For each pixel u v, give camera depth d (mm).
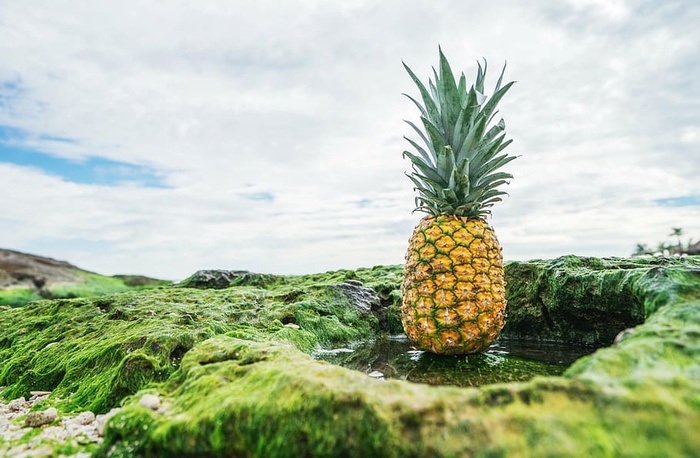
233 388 3326
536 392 2520
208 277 11906
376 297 8836
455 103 5688
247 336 5555
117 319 7262
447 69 5551
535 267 6859
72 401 4812
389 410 2590
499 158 5527
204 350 4355
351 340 7258
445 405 2557
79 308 8445
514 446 2246
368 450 2523
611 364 2754
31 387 5691
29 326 8086
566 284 5996
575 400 2424
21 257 25359
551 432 2260
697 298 3625
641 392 2355
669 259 6215
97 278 24656
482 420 2416
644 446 2119
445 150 5301
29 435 3801
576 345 6191
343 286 8758
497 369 4750
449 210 5535
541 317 6711
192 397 3414
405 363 5273
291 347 4297
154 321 6320
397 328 8141
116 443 3238
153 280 25203
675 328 3121
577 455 2135
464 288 5047
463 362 5113
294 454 2686
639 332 3244
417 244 5438
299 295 8570
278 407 2861
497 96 5371
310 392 2859
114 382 4672
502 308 5270
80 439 3617
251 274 12148
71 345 6398
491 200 5738
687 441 2098
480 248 5223
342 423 2641
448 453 2336
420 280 5273
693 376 2494
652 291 4016
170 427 2994
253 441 2818
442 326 5098
